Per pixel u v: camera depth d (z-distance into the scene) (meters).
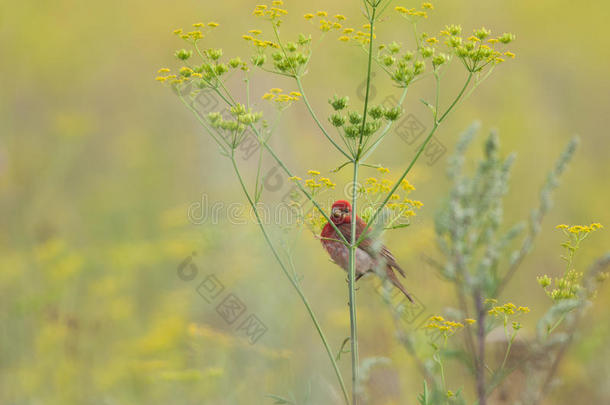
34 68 19.84
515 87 17.58
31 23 20.06
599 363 10.34
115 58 20.34
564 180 15.69
